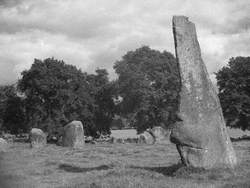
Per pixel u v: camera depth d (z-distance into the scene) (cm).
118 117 9788
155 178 1884
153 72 8688
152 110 8475
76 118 8462
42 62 8488
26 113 8831
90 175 2127
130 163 2755
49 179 2092
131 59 8981
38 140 5109
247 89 7669
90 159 3181
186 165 2047
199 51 2172
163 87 8556
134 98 8625
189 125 2052
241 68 7606
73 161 3019
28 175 2183
